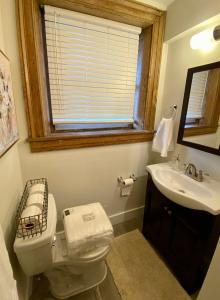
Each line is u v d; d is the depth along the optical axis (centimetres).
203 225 103
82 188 157
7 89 91
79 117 149
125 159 169
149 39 146
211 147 123
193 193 124
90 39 134
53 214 104
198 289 120
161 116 172
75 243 98
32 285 121
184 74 141
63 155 139
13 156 109
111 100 159
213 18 108
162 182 128
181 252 123
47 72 130
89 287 119
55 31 122
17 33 102
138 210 199
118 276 130
